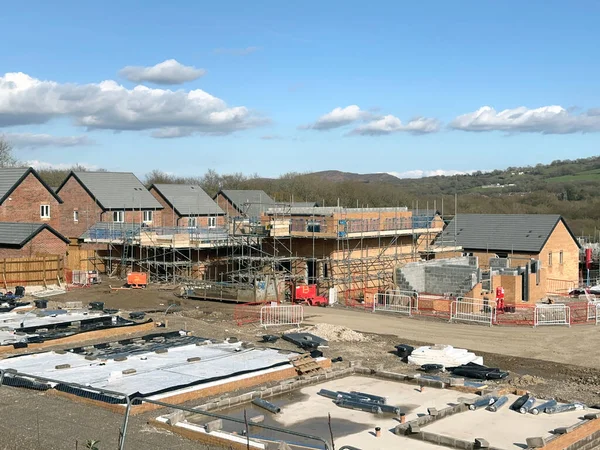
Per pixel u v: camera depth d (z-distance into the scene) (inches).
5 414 534.6
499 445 505.0
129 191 2145.7
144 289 1487.5
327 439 519.2
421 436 522.9
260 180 4185.5
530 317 1198.9
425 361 814.5
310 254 1494.8
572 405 602.2
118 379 649.6
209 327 1021.8
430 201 3595.0
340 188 3678.6
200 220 2321.6
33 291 1432.1
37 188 1847.9
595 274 2009.1
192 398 615.2
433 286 1391.5
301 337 944.3
